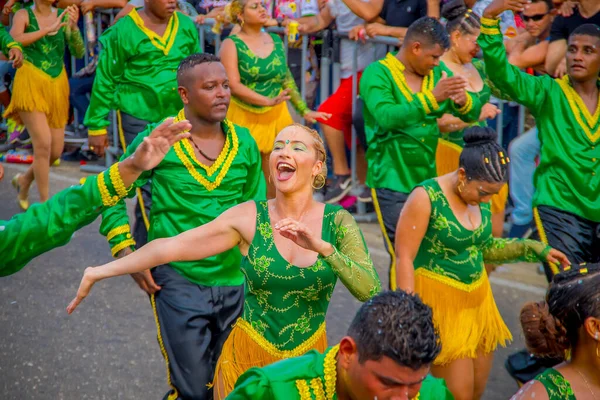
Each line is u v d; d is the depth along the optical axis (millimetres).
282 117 7758
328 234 3902
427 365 2576
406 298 2613
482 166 4469
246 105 7562
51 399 5398
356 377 2621
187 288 4707
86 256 7691
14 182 8664
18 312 6586
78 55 8875
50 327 6367
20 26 8297
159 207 4801
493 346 4809
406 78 6246
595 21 7137
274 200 4016
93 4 9797
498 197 6531
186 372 4598
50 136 8461
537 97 5773
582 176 5711
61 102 8594
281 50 7590
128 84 6926
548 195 5809
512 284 7117
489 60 5715
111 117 9891
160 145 3047
